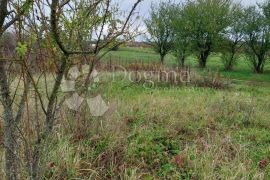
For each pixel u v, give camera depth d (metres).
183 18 31.84
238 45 32.66
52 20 2.38
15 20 2.61
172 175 5.72
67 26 2.76
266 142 7.67
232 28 31.91
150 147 6.53
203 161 5.96
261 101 12.48
